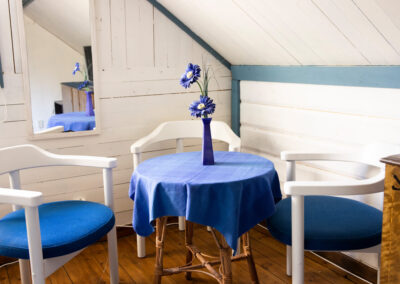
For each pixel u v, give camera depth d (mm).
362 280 2238
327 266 2400
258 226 2916
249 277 2316
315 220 1787
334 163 2328
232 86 3068
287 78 2541
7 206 2445
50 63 2445
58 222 1880
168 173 1885
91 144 2662
